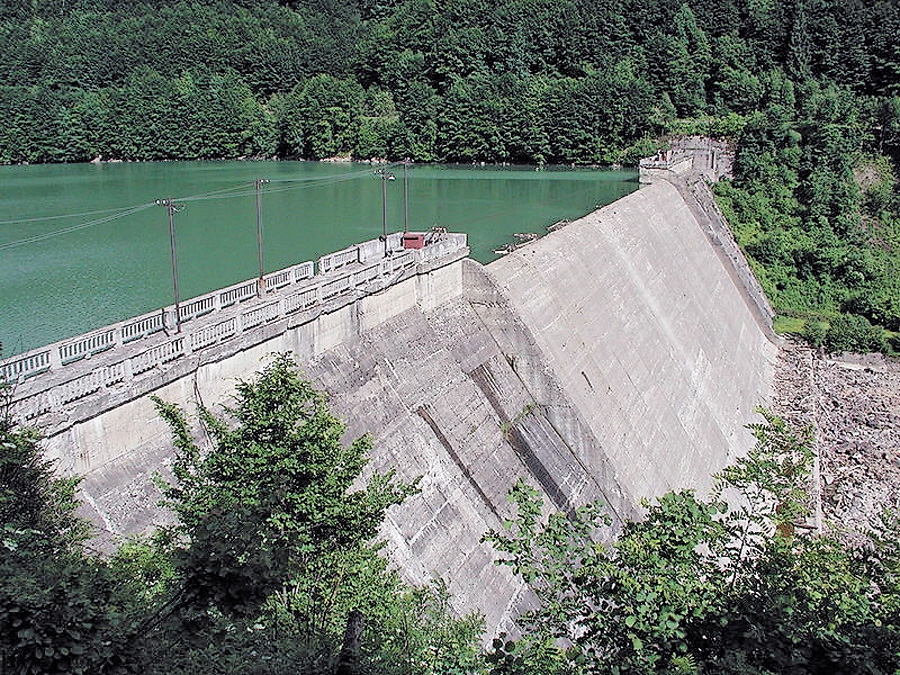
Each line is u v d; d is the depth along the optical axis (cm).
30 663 2000
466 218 10506
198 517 2538
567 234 7206
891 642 2048
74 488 2873
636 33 17300
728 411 8162
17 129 12506
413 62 17125
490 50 17075
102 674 2102
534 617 2331
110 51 14900
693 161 14150
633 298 7725
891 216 12962
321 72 17625
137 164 13612
